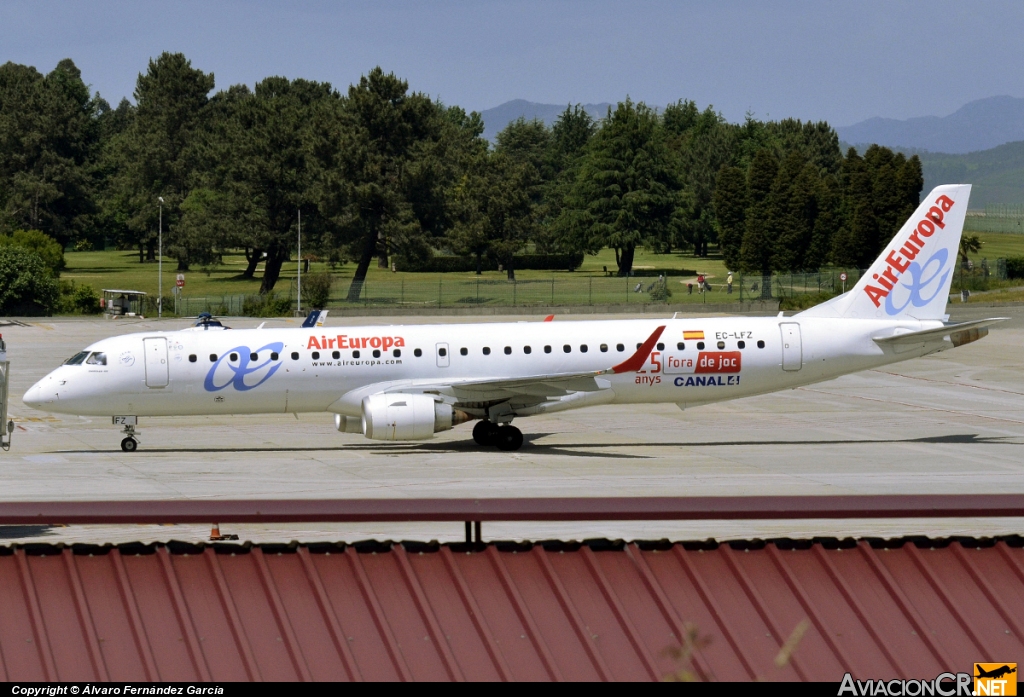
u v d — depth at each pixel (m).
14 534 103.50
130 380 154.38
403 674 45.75
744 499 52.03
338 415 162.62
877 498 52.06
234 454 158.25
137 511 49.19
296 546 51.47
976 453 158.38
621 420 196.38
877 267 166.38
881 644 48.19
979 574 51.75
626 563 51.84
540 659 46.75
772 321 164.00
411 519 49.09
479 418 157.25
